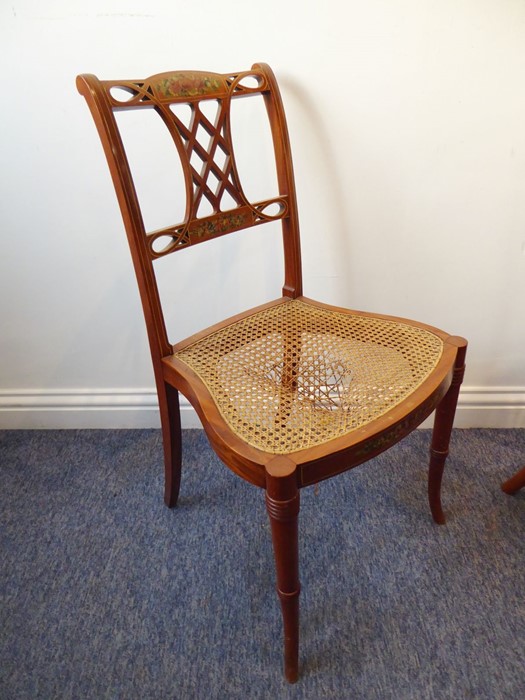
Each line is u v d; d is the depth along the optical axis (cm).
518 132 101
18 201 112
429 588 100
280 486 67
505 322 124
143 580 104
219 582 103
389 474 125
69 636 95
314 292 122
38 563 108
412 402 78
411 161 105
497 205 109
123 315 127
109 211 112
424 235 113
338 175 107
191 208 89
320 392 84
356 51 94
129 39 95
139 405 140
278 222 113
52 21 93
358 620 95
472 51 93
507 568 103
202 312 126
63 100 100
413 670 88
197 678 88
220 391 83
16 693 87
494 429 138
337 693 85
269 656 91
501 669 87
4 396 141
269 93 93
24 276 122
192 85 84
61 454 136
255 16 92
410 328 96
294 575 76
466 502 117
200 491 124
